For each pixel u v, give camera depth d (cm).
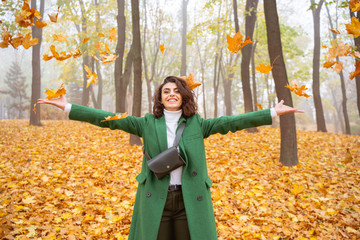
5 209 358
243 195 444
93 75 187
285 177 536
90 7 1345
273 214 375
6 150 747
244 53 1128
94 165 620
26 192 429
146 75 1811
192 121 203
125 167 602
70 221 345
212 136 964
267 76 2292
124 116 187
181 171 191
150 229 179
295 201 419
